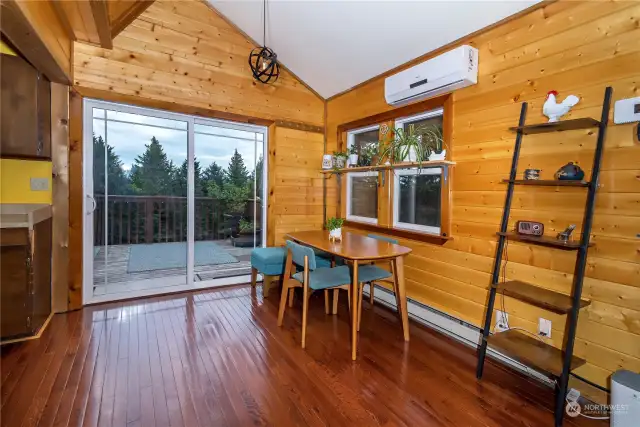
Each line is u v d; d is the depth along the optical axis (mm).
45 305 2840
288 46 3670
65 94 2934
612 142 1854
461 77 2531
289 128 4180
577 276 1778
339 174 4211
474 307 2627
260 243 4203
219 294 3658
